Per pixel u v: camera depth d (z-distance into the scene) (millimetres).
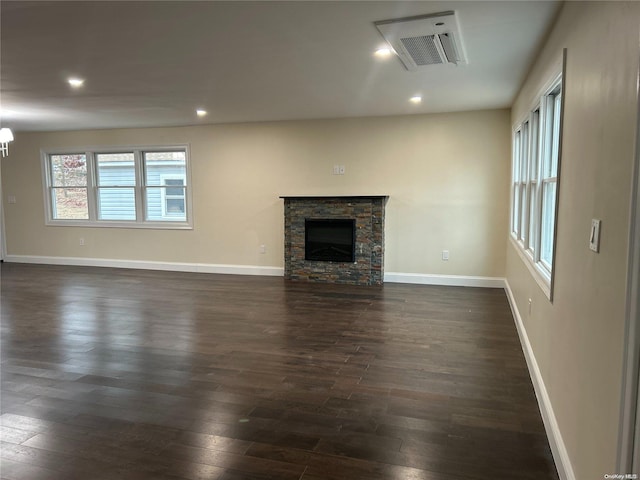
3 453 2242
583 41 1927
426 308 4996
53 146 7906
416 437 2367
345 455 2209
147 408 2709
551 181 2809
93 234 7938
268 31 2896
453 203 6141
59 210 8156
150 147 7379
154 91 4633
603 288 1490
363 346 3777
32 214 8227
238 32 2916
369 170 6434
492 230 6020
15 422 2551
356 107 5586
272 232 6977
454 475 2049
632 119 1256
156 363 3428
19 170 8172
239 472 2078
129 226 7684
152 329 4285
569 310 2008
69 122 6754
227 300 5414
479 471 2074
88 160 7762
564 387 2055
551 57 2830
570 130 2150
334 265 6438
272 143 6824
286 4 2479
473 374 3188
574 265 1952
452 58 3465
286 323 4453
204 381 3094
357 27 2830
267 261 7051
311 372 3238
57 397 2859
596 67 1693
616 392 1313
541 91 3188
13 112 5852
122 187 7695
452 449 2256
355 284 6324
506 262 5891
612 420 1343
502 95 4902
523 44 3123
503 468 2096
